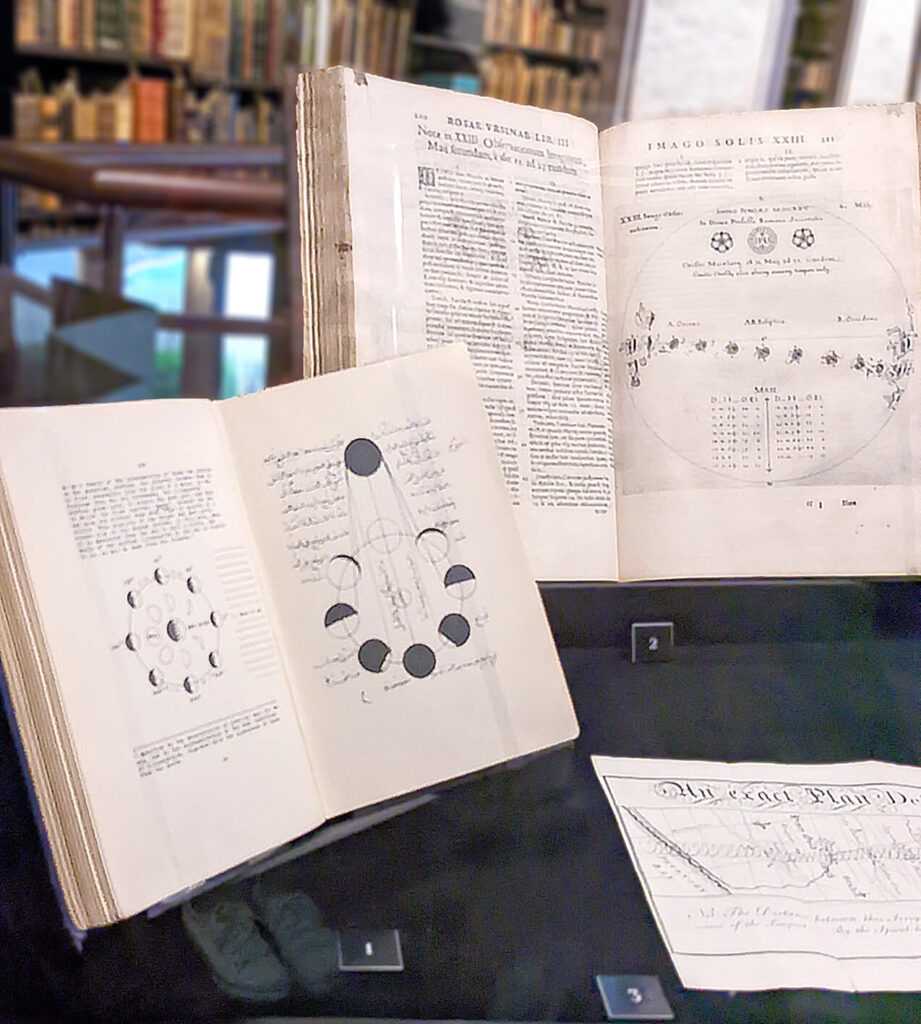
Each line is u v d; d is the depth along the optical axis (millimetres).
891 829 480
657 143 665
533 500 630
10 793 538
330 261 585
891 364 655
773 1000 366
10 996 379
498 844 478
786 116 663
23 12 2463
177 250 2641
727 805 502
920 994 369
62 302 2598
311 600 529
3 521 440
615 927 411
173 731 462
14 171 2461
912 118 662
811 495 652
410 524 553
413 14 2787
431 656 543
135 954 404
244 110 2701
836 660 668
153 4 2564
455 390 571
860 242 657
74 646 442
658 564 650
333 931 413
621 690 631
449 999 368
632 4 2850
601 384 655
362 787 516
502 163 634
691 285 655
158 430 504
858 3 2793
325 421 546
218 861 457
